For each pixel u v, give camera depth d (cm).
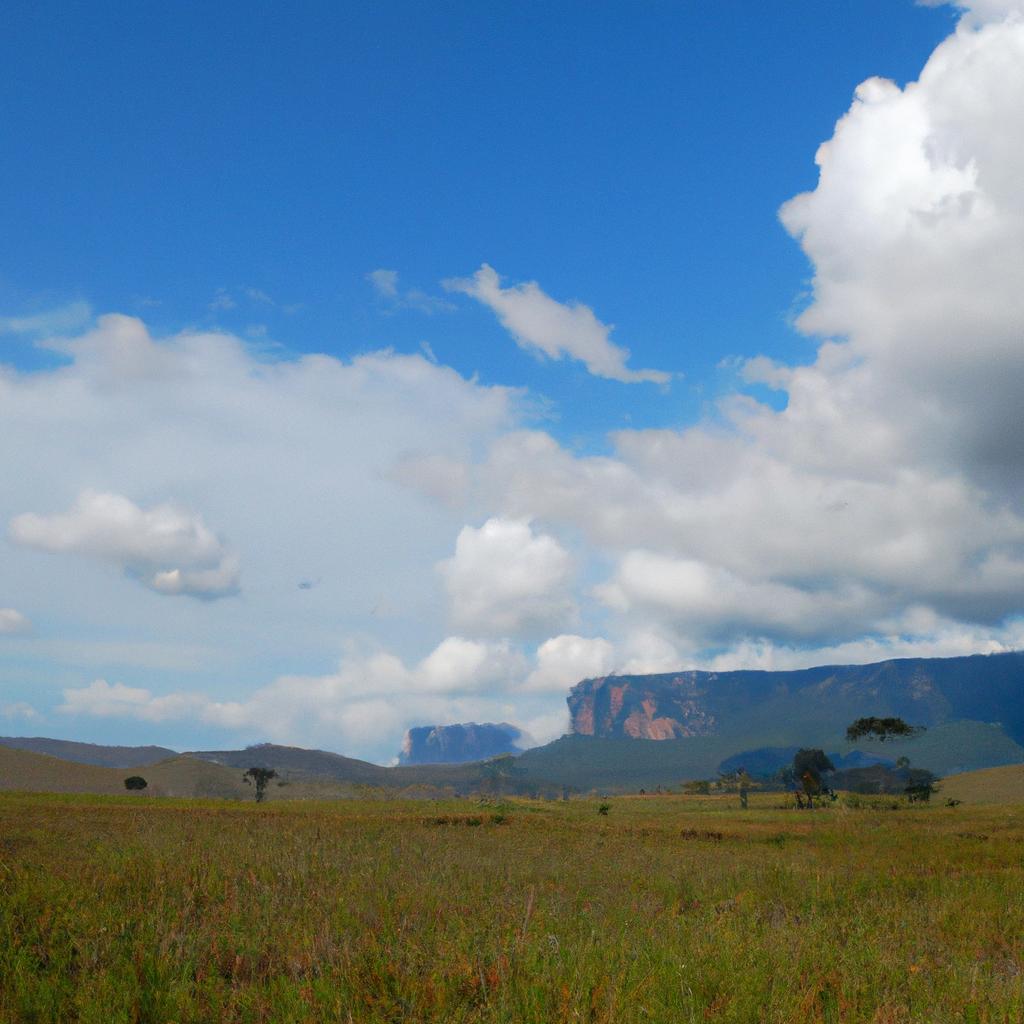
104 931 939
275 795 13688
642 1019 721
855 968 915
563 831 3631
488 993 790
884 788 12019
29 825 2561
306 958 902
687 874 1791
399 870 1578
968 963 989
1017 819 4762
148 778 16400
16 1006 740
